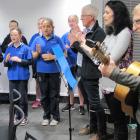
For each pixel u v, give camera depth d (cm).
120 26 252
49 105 440
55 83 430
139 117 201
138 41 379
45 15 580
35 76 531
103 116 348
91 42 266
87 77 330
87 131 391
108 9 252
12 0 591
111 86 253
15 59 430
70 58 448
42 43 421
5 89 600
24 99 442
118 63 250
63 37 481
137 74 196
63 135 391
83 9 332
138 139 212
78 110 518
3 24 600
